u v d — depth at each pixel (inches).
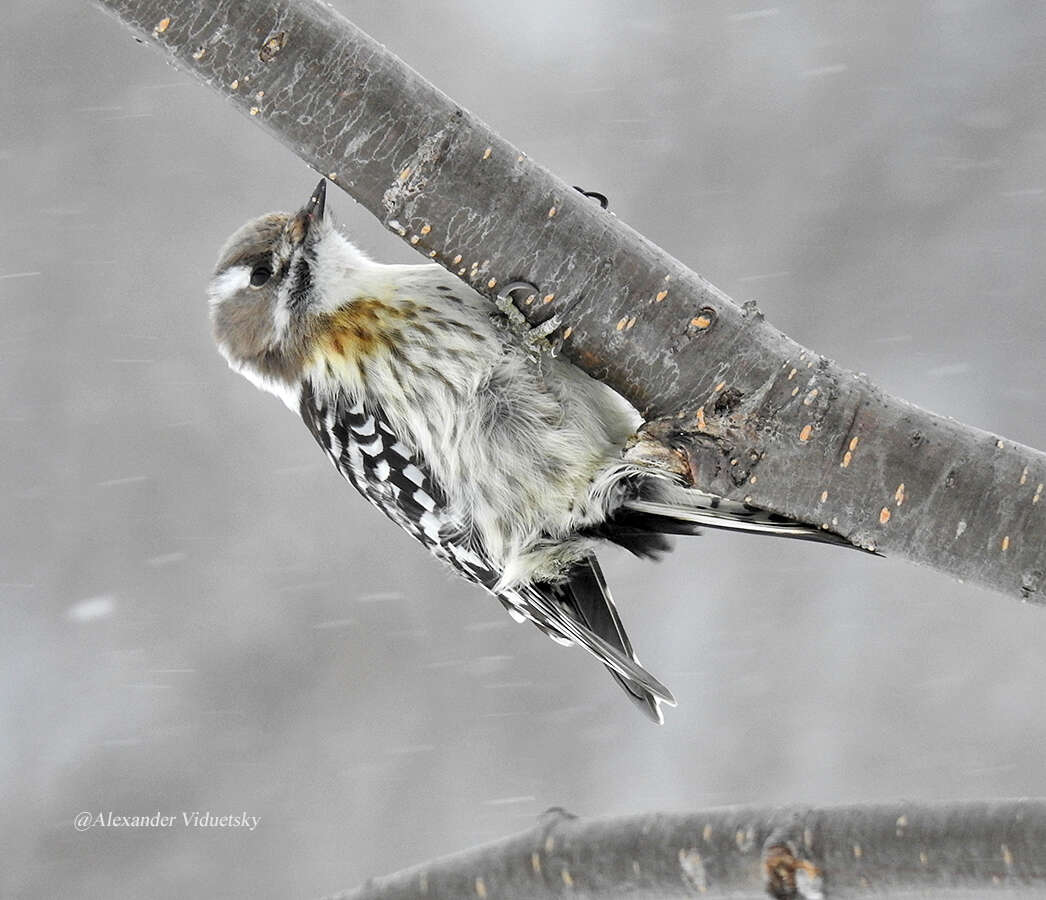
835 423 176.2
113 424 529.3
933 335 503.8
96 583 516.1
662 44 546.9
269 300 298.0
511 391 263.0
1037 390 490.9
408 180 182.5
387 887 175.6
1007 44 530.6
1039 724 480.4
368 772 494.0
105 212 540.1
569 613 280.2
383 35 547.2
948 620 498.9
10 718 500.4
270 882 478.0
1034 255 506.3
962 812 149.9
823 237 520.4
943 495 172.9
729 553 516.7
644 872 163.6
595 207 186.4
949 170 520.4
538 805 490.9
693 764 487.2
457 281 270.5
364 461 286.8
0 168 541.0
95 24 546.9
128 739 497.7
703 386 181.2
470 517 273.9
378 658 509.4
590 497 261.9
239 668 507.8
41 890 480.4
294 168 540.1
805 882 154.9
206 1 177.9
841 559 512.7
